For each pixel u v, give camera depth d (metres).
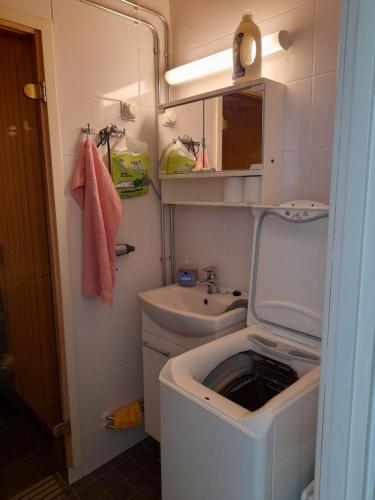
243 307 1.64
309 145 1.44
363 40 0.53
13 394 2.12
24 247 1.78
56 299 1.70
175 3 1.89
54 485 1.79
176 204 2.06
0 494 1.73
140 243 1.97
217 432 1.01
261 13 1.53
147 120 1.91
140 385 2.05
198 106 1.67
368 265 0.56
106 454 1.94
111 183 1.69
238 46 1.47
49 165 1.58
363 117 0.54
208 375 1.28
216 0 1.70
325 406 0.66
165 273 2.10
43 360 1.84
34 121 1.59
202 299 1.80
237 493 0.98
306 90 1.42
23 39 1.53
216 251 1.89
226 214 1.82
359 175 0.56
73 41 1.59
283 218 1.34
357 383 0.60
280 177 1.52
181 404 1.11
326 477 0.68
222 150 1.59
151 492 1.75
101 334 1.86
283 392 1.03
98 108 1.70
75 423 1.79
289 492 1.04
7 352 2.02
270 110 1.43
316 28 1.37
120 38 1.74
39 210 1.68
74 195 1.66
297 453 1.04
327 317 0.64
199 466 1.08
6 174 1.78
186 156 1.76
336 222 0.60
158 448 2.04
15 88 1.61
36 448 2.00
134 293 1.98
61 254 1.65
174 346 1.69
